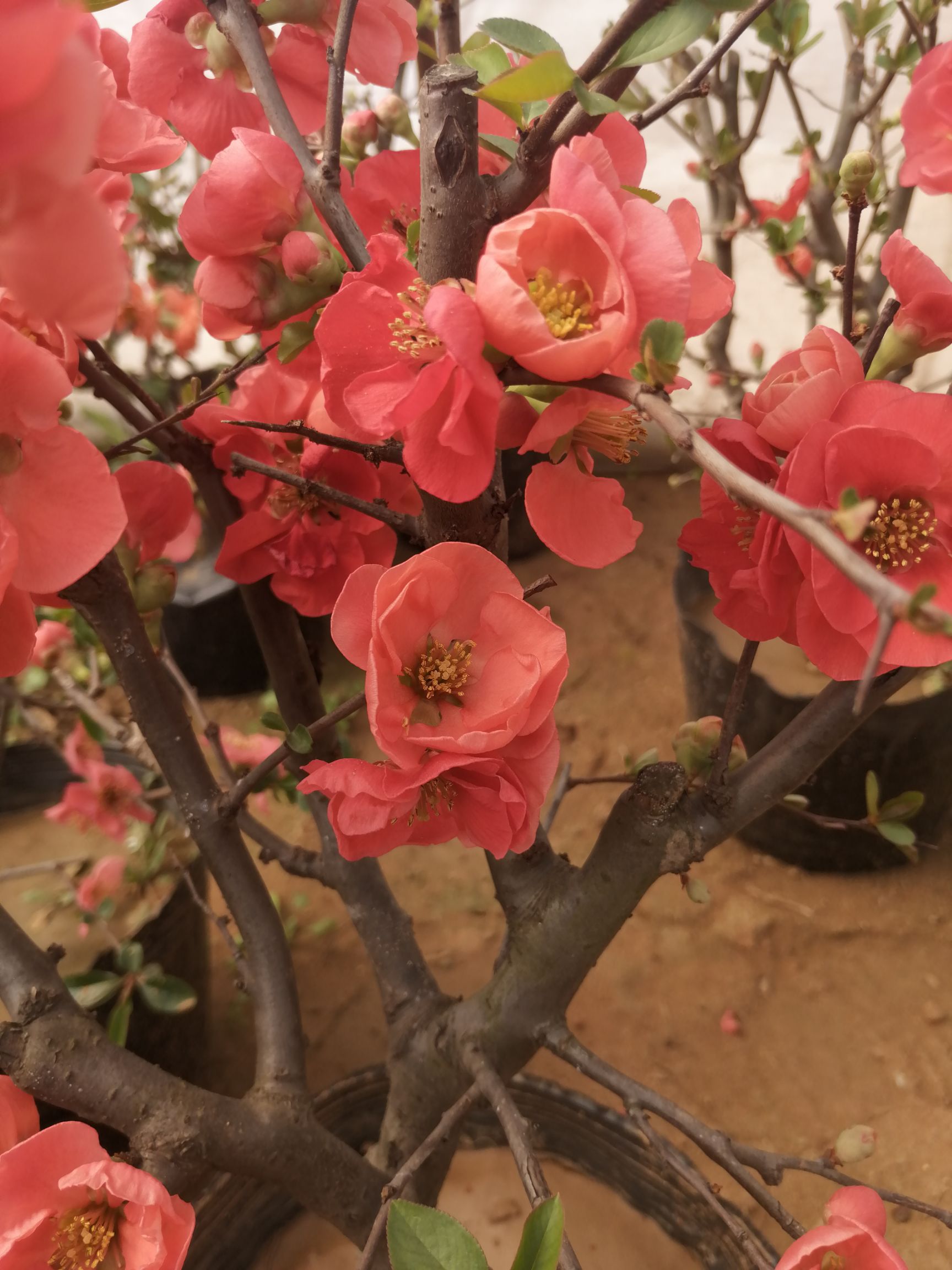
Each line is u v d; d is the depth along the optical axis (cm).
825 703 72
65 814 118
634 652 233
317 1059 150
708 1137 70
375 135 91
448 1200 120
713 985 161
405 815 56
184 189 191
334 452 74
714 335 199
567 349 39
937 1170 133
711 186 196
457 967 164
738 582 55
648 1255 114
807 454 47
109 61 67
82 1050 72
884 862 174
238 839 90
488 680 55
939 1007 154
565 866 86
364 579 54
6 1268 58
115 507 42
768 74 151
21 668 44
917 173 59
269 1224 113
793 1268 54
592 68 45
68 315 27
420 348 49
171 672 105
